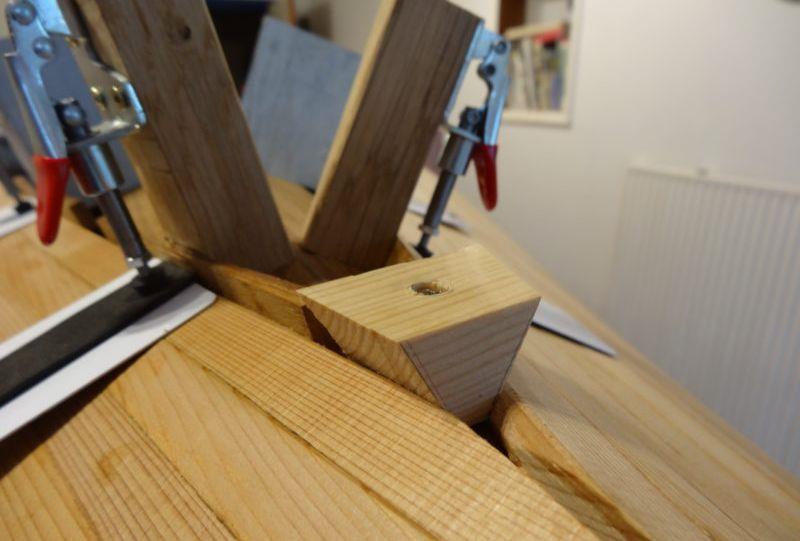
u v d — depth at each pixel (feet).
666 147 2.77
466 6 4.04
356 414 0.60
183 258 0.97
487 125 0.92
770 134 2.27
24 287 1.04
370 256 1.05
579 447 0.59
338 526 0.51
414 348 0.53
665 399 1.06
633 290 3.12
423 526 0.49
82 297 0.96
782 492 0.85
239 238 0.95
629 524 0.50
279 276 1.01
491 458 0.53
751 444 1.08
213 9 4.28
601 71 3.01
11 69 0.68
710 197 2.52
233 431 0.62
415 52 0.85
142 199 1.44
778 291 2.30
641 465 0.64
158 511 0.57
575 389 0.80
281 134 1.61
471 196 4.52
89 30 0.74
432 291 0.61
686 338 2.82
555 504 0.48
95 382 0.75
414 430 0.57
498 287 0.61
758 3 2.18
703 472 0.76
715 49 2.39
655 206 2.84
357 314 0.57
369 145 0.92
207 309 0.85
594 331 1.43
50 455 0.66
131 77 0.75
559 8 3.53
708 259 2.59
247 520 0.54
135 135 0.82
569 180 3.50
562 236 3.71
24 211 1.55
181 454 0.62
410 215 1.62
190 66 0.80
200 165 0.86
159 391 0.70
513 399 0.63
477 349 0.58
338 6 5.57
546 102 3.61
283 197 1.44
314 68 1.54
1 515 0.61
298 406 0.63
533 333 1.02
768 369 2.43
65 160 0.73
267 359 0.70
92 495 0.61
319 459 0.57
